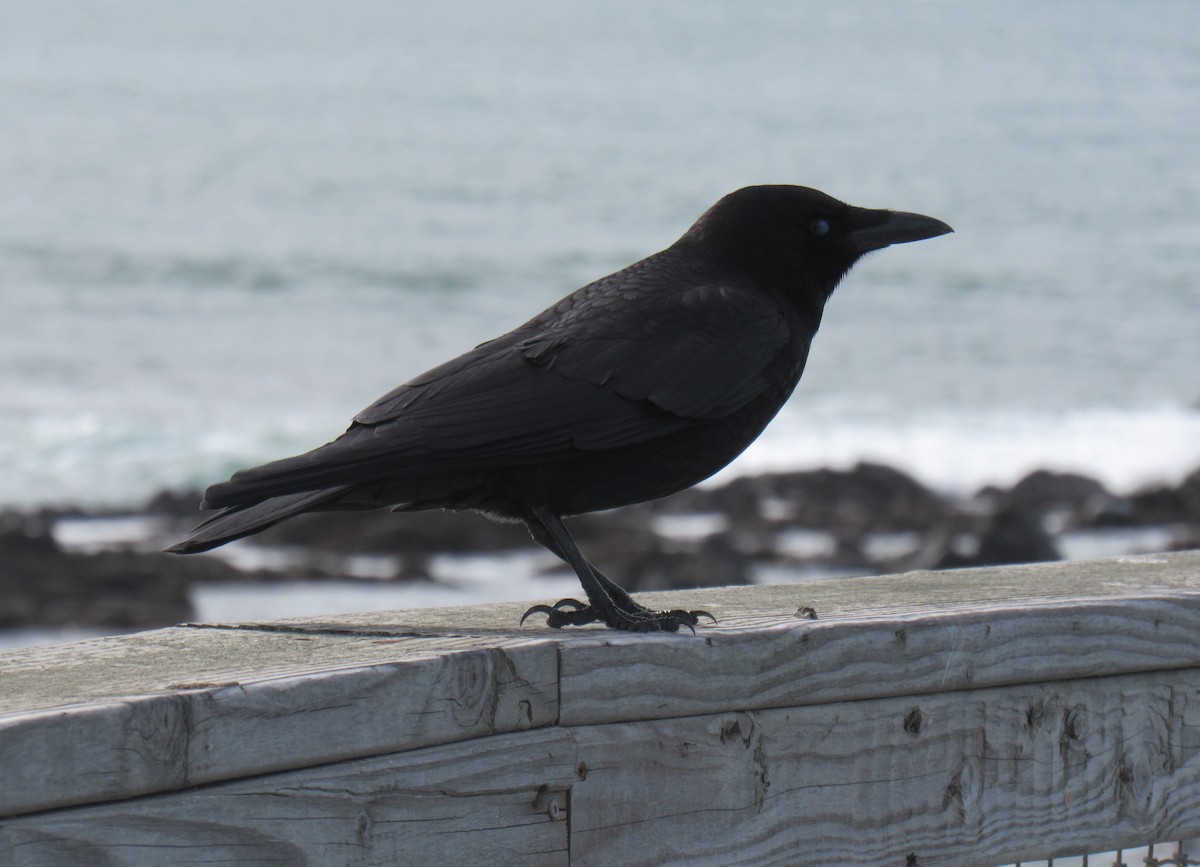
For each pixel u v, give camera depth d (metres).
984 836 3.33
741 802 3.08
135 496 20.36
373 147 75.19
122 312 35.97
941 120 96.12
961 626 3.27
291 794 2.59
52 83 107.12
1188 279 45.44
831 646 3.15
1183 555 4.32
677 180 66.06
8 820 2.30
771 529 19.64
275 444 23.45
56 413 24.97
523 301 39.50
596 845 2.94
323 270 42.12
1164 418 27.81
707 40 194.50
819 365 31.78
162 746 2.44
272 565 16.64
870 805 3.21
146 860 2.43
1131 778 3.48
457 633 3.16
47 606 15.13
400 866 2.72
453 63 144.88
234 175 64.00
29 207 53.53
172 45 160.00
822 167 72.50
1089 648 3.40
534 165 69.62
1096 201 63.84
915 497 20.97
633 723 2.98
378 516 17.98
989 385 30.34
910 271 44.78
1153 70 144.50
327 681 2.63
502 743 2.84
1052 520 20.75
